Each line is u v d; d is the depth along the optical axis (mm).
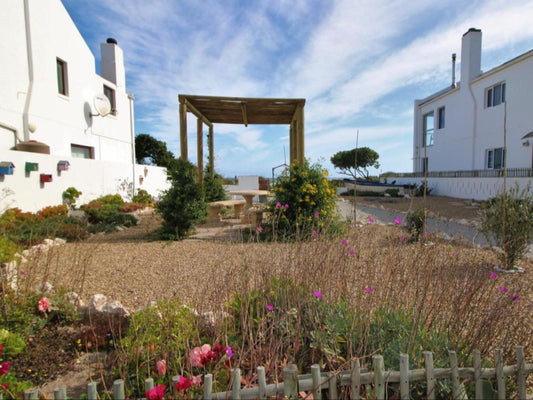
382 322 1864
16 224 5293
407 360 1321
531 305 2465
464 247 4281
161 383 1519
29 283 2680
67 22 9938
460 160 14445
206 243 5324
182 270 3783
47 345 2107
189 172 6023
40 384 1759
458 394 1351
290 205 5715
